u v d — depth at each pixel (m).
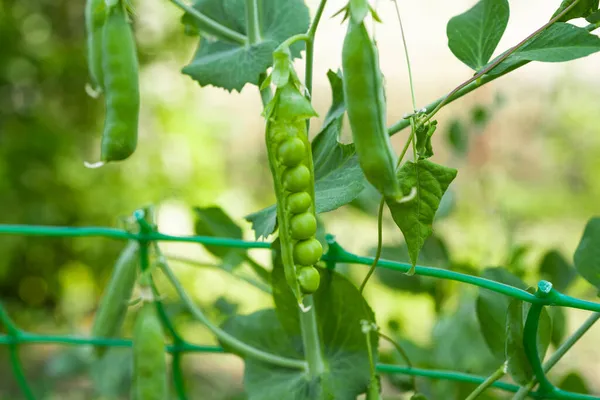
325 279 0.61
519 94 1.17
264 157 2.69
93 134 2.35
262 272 0.72
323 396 0.62
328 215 1.28
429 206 0.54
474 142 0.97
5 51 2.19
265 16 0.63
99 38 0.62
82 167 2.24
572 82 1.36
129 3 0.59
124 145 0.59
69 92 2.32
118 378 0.91
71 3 2.32
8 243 2.22
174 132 2.24
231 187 2.61
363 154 0.52
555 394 0.60
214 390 1.53
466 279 0.58
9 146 2.21
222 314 0.77
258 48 0.62
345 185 0.58
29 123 2.25
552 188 2.01
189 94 2.31
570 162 1.98
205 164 2.29
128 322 1.31
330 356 0.62
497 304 0.64
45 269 2.37
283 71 0.54
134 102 0.59
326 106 2.42
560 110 1.60
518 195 1.80
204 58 0.64
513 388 0.63
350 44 0.52
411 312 1.04
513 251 0.76
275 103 0.54
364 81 0.52
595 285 0.62
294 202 0.54
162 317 0.67
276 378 0.63
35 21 2.28
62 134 2.27
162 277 1.73
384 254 0.76
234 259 0.72
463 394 0.72
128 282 0.69
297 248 0.55
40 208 2.23
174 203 2.18
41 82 2.28
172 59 2.29
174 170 2.25
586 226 0.62
